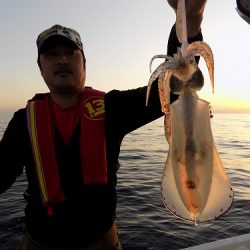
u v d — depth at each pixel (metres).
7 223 2.63
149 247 2.27
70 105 0.96
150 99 0.84
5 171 0.95
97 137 0.92
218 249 1.08
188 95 0.55
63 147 0.93
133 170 5.31
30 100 1.02
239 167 6.11
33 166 0.96
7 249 2.19
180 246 2.29
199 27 0.71
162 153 7.75
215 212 0.58
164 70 0.55
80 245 0.90
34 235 0.94
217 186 0.58
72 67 0.92
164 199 0.60
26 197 0.97
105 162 0.92
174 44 0.73
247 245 1.10
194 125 0.55
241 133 16.17
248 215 2.94
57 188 0.91
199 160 0.56
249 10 0.72
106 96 0.96
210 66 0.53
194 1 0.66
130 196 3.56
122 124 0.93
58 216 0.90
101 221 0.90
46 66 0.93
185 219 0.60
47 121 0.95
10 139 0.97
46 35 0.91
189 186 0.58
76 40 0.93
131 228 2.60
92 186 0.91
